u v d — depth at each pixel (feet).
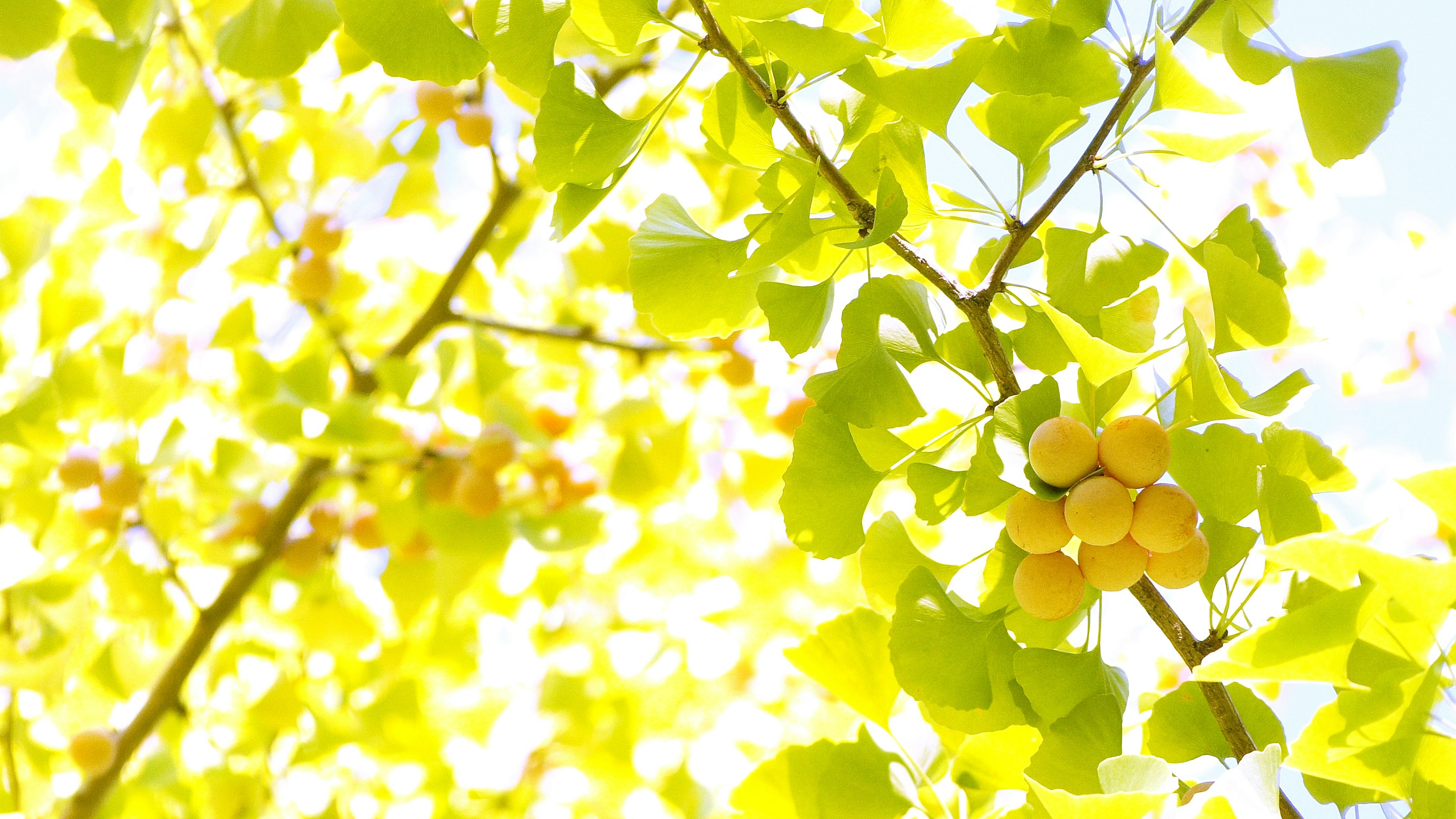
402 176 7.80
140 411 7.79
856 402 4.41
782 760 4.61
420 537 7.59
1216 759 4.47
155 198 7.53
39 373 7.77
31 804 7.55
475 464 7.15
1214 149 4.42
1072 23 4.53
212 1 6.70
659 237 4.52
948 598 4.42
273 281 7.68
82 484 7.00
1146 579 4.38
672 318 4.57
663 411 8.11
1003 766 4.66
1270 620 4.07
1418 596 4.02
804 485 4.45
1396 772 4.15
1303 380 4.35
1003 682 4.41
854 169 4.56
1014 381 4.42
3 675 6.91
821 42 4.30
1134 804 4.06
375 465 7.47
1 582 6.99
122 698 7.69
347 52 7.06
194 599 7.77
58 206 7.54
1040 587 4.31
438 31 4.38
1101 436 4.26
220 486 7.56
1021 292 4.82
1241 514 4.38
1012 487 4.29
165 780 7.63
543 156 4.43
